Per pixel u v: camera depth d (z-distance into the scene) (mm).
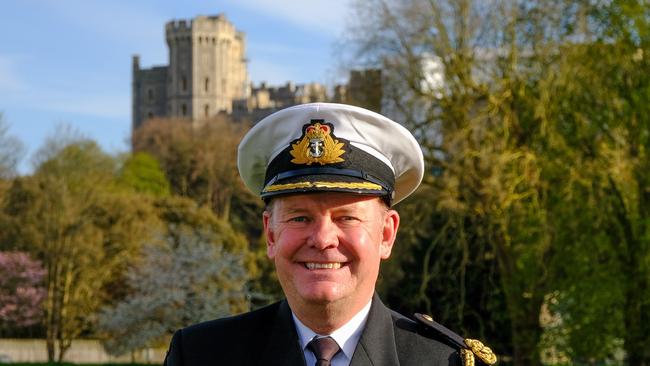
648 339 19594
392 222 3631
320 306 3363
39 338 48812
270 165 3590
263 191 3533
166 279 35312
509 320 25156
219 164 78438
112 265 43625
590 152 20281
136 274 37344
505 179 19562
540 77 20547
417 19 21641
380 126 3557
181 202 51562
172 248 37656
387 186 3508
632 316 19625
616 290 19297
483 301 24578
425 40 21469
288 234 3393
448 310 23562
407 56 21828
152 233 40812
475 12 21219
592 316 19906
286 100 155500
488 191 19406
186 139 87188
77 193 44438
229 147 81938
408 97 21781
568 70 20016
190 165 84438
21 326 46375
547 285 20250
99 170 48625
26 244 44781
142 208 48156
